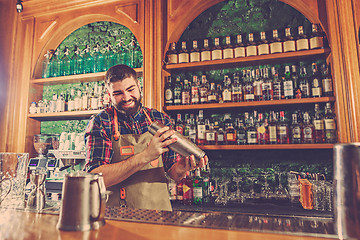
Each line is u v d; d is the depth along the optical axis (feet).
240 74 7.93
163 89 7.84
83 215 2.22
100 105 8.71
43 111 9.48
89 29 10.10
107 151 4.70
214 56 7.53
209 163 7.84
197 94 7.66
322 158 6.93
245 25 8.11
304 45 6.72
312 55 6.78
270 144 6.61
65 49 9.77
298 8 7.39
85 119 9.78
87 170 4.44
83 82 9.77
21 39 9.78
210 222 2.50
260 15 8.00
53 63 9.94
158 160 4.90
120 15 8.62
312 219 2.61
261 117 7.00
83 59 9.61
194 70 8.23
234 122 7.79
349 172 1.65
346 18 6.32
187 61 7.80
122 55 9.06
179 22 8.00
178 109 7.64
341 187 1.69
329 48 6.50
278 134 6.82
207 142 7.27
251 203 6.44
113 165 4.15
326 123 6.38
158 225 2.39
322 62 7.17
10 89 9.47
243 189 7.45
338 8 6.42
